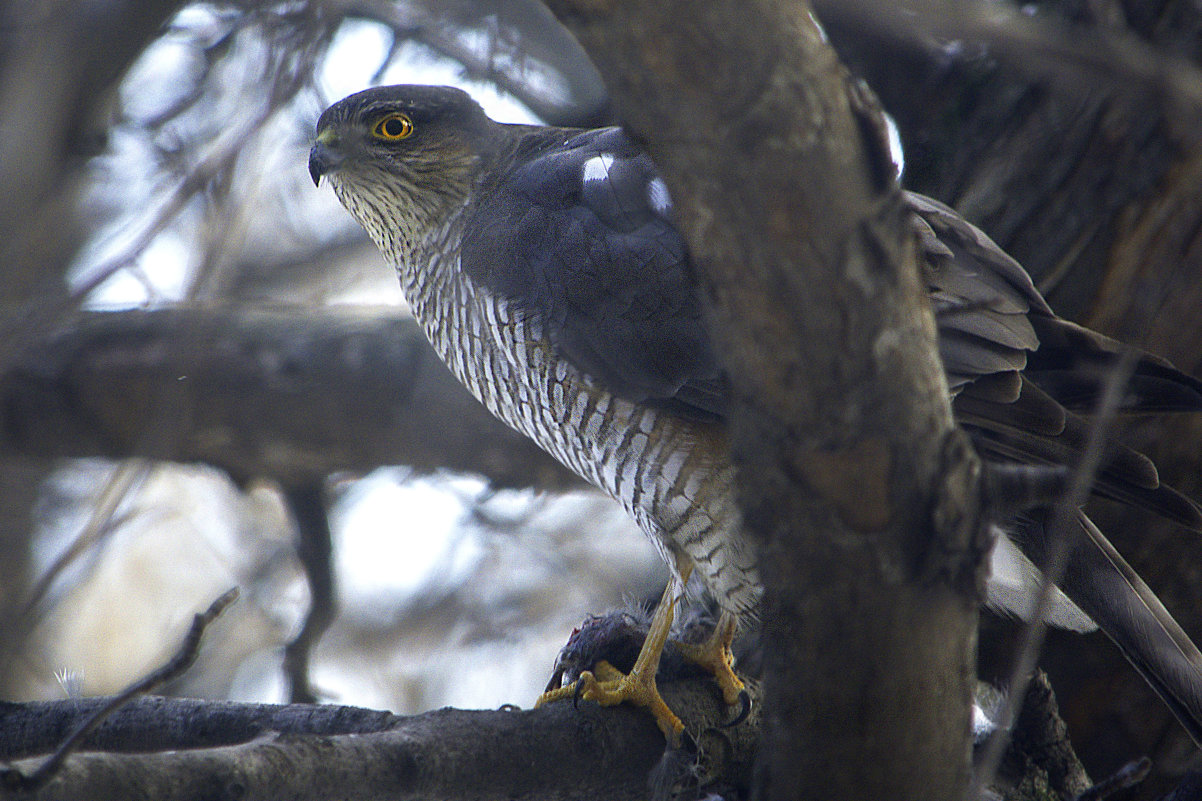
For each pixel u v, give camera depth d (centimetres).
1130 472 689
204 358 1066
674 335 731
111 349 1105
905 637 450
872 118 388
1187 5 803
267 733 537
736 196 389
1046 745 775
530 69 976
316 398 1108
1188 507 683
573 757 643
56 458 1170
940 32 408
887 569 438
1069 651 822
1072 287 813
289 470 1142
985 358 706
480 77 892
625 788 671
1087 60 401
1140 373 721
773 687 476
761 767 493
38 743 648
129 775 461
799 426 421
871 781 479
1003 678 814
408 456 1130
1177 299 804
